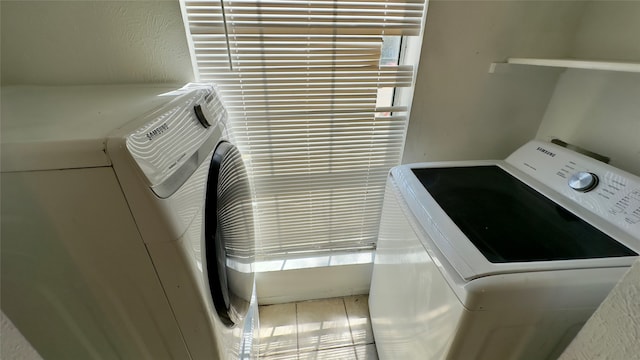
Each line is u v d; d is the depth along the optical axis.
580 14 1.11
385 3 1.02
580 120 1.14
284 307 1.59
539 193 0.93
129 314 0.59
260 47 1.04
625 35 0.96
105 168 0.45
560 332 0.64
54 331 0.54
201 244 0.63
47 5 0.84
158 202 0.49
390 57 1.19
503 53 1.15
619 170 0.83
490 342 0.63
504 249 0.67
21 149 0.42
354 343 1.41
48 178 0.44
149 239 0.51
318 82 1.13
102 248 0.50
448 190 0.94
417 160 1.35
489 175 1.06
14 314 0.48
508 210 0.84
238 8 0.97
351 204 1.42
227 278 0.82
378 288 1.23
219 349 0.70
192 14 0.96
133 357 0.66
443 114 1.25
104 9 0.88
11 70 0.88
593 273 0.60
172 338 0.65
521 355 0.67
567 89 1.19
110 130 0.48
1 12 0.81
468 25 1.08
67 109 0.62
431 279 0.71
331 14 1.02
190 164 0.61
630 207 0.74
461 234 0.72
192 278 0.57
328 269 1.50
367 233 1.53
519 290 0.57
